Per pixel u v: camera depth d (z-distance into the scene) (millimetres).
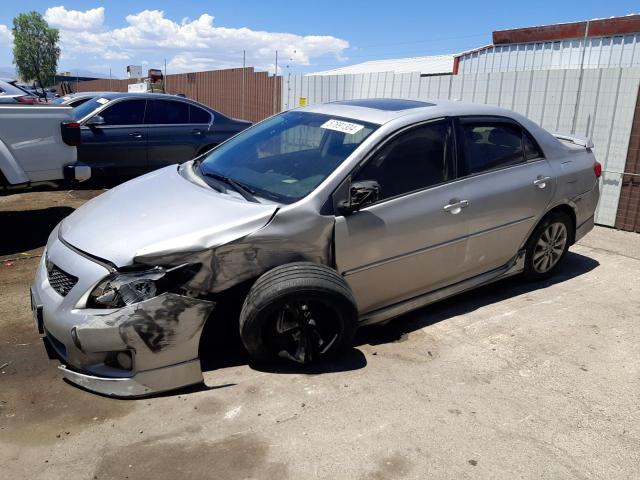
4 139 5633
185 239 3139
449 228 4023
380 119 3934
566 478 2617
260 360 3398
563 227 5031
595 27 12148
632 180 6883
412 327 4172
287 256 3383
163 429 2879
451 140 4121
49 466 2609
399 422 2986
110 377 3064
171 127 9227
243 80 17156
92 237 3316
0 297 4559
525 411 3125
